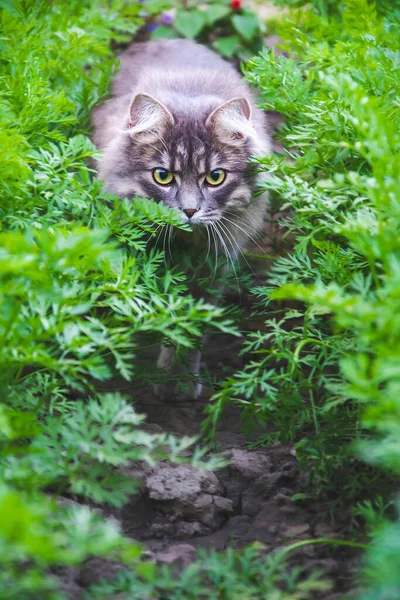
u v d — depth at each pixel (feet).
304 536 12.23
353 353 12.18
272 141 20.81
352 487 12.44
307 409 12.78
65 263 9.87
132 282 11.55
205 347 19.62
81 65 20.34
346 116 14.55
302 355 16.19
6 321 10.05
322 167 15.42
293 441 14.93
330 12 22.35
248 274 19.10
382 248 10.08
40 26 19.74
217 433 15.85
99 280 12.97
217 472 13.96
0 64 17.85
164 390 17.54
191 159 17.20
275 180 14.12
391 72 15.84
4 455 9.77
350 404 13.37
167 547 12.16
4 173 13.28
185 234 17.83
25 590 9.01
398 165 10.66
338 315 9.52
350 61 16.19
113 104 19.15
